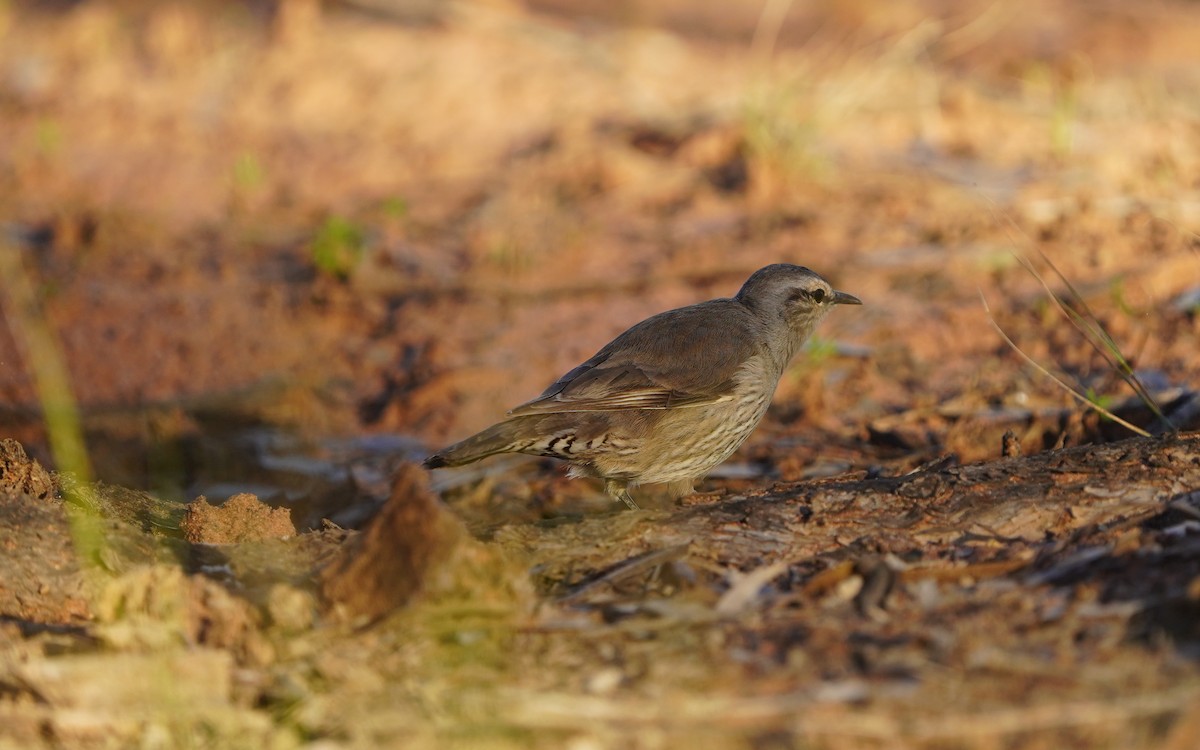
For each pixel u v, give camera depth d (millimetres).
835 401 14094
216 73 26719
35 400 15281
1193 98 22547
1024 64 24625
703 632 8008
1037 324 14891
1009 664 7387
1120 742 6777
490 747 7047
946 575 8500
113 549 9188
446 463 10734
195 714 7445
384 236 19344
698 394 11422
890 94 22797
